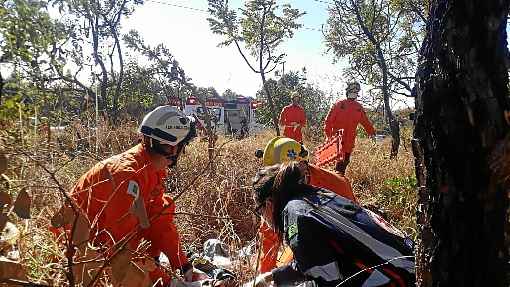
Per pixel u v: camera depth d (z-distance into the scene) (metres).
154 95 16.88
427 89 1.37
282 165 2.66
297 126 12.85
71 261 1.78
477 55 1.32
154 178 2.94
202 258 3.15
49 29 3.10
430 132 1.37
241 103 15.05
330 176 3.64
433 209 1.39
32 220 2.22
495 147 1.32
